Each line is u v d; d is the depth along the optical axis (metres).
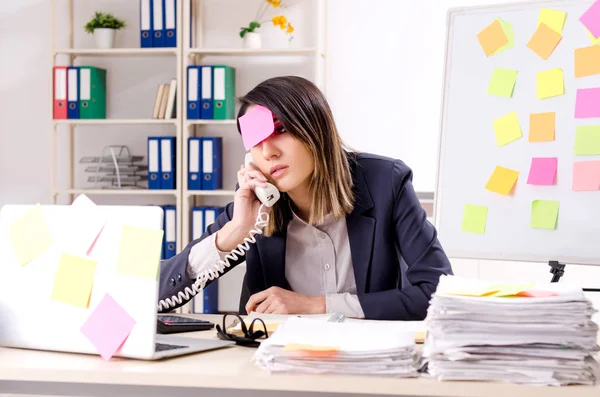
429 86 4.20
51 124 4.28
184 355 1.30
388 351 1.12
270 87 1.72
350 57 4.27
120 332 1.25
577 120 1.97
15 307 1.34
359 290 1.87
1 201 4.61
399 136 4.23
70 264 1.32
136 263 1.27
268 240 1.88
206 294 4.21
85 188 4.56
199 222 4.20
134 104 4.52
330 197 1.79
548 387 1.09
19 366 1.20
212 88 4.15
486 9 2.14
